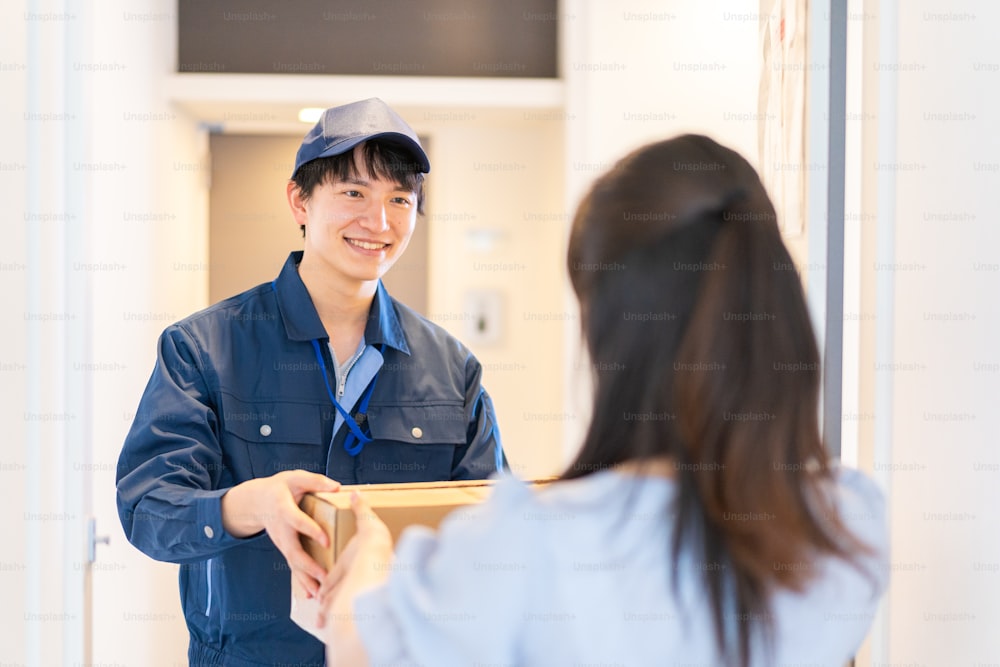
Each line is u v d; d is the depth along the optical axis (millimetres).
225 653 1540
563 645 720
